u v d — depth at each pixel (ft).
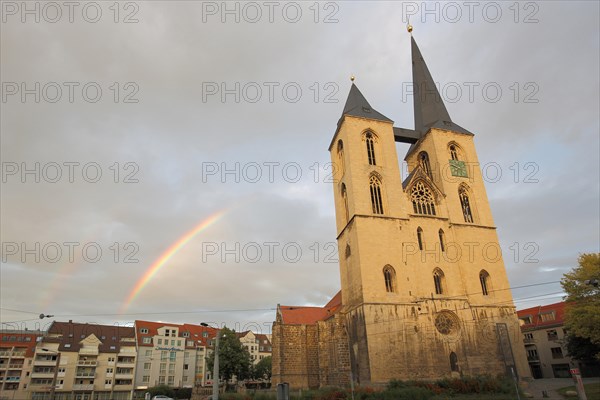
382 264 185.57
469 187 218.38
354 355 181.98
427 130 232.53
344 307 199.72
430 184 214.28
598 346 182.70
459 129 235.20
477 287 192.54
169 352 375.86
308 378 229.25
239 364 278.67
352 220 197.88
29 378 317.42
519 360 180.34
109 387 340.59
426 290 185.16
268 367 397.60
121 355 354.54
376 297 177.88
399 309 177.17
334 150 239.30
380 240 190.80
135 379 351.25
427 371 168.25
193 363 385.70
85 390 329.93
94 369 339.16
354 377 179.83
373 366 164.96
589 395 131.95
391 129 223.30
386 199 203.31
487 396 141.08
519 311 316.60
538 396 141.18
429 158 229.45
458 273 193.77
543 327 273.54
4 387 310.86
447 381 153.89
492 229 208.95
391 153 216.54
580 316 164.86
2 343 326.85
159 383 360.89
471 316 184.03
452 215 206.80
